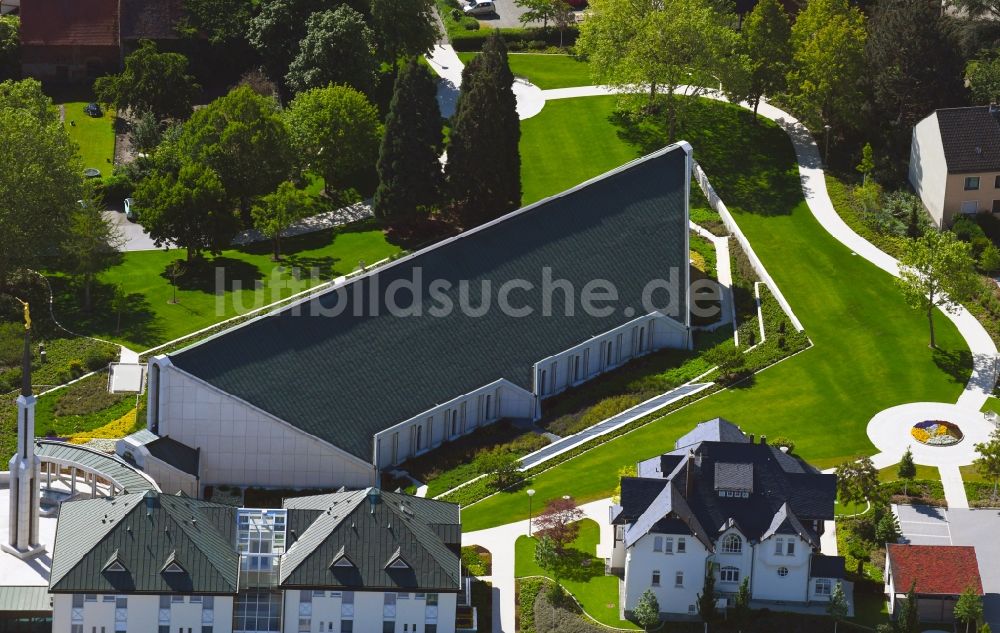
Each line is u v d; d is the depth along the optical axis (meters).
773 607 160.75
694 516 159.75
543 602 160.25
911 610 153.75
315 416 182.50
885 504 172.38
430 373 190.25
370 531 155.88
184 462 179.12
